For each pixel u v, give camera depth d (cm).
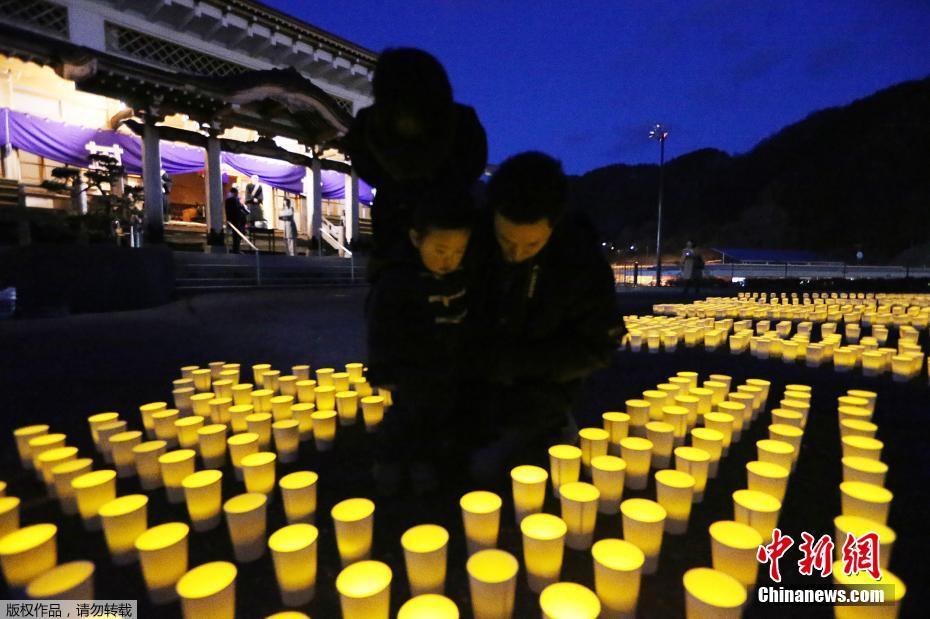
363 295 1130
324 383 358
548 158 162
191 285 1151
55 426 313
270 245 1758
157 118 1252
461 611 149
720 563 151
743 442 280
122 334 608
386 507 210
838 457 259
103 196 1224
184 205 2116
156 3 1552
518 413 220
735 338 547
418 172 184
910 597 151
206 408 309
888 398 361
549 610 126
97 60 1079
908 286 1823
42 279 780
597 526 192
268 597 155
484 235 184
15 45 986
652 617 144
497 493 219
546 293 198
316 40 1959
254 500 181
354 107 2233
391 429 225
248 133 1991
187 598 126
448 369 204
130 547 171
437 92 167
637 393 389
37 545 155
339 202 2431
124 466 240
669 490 183
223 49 1778
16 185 1434
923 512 200
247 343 584
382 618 131
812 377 436
